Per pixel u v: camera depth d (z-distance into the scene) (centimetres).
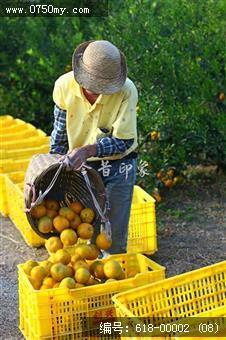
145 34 797
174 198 800
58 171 495
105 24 877
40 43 950
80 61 516
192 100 787
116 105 523
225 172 848
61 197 534
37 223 528
